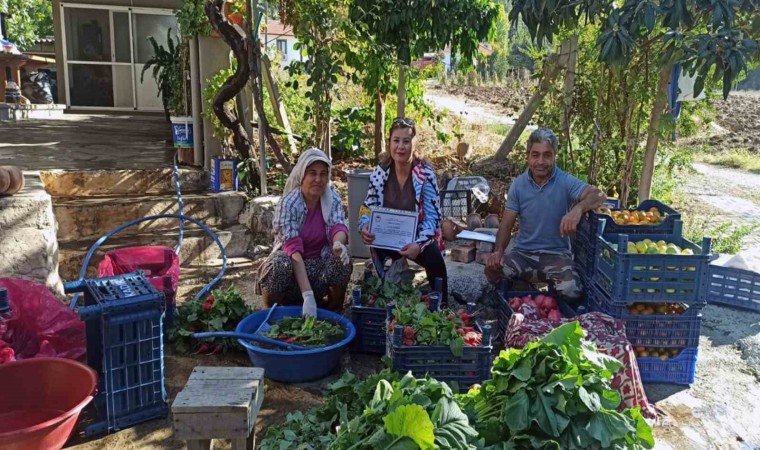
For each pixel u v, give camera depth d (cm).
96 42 1241
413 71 822
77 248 537
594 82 641
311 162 405
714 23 442
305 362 344
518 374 233
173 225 594
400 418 196
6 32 2103
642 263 354
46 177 585
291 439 265
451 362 324
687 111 712
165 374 362
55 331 336
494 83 2480
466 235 536
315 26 657
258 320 388
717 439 314
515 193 444
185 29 687
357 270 561
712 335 446
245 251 598
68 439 292
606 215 397
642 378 371
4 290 313
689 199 948
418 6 778
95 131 948
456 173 835
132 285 314
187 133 690
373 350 396
